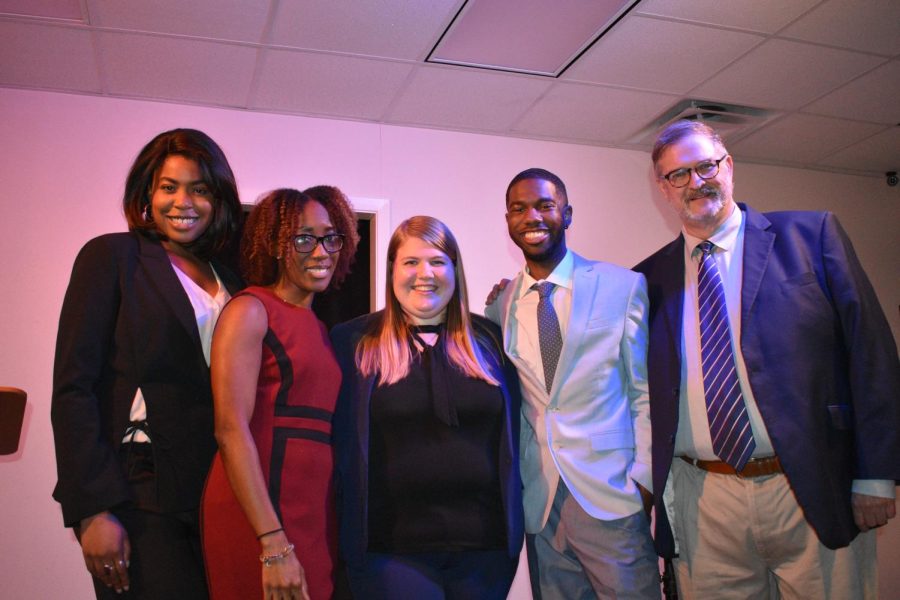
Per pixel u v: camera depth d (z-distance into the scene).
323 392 1.73
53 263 3.59
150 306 1.66
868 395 1.85
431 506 1.79
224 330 1.63
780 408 1.90
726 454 1.96
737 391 1.97
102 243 1.69
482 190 4.36
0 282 3.51
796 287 1.97
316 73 3.60
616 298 2.16
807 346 1.92
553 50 3.46
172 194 1.77
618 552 2.01
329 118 4.13
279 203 1.81
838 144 4.81
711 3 3.13
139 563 1.54
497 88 3.83
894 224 5.44
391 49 3.39
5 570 3.32
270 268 1.80
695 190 2.09
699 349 2.06
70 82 3.61
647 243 4.68
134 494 1.58
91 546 1.49
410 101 3.95
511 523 1.84
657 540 2.13
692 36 3.39
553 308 2.19
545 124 4.31
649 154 4.79
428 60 3.51
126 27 3.14
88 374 1.58
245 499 1.53
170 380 1.66
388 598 1.72
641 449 2.09
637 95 3.97
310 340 1.75
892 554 4.78
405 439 1.83
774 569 1.99
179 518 1.63
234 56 3.41
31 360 3.49
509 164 4.46
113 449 1.58
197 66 3.49
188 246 1.85
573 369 2.10
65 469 1.50
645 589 2.03
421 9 3.08
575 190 4.59
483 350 2.05
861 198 5.40
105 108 3.77
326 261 1.80
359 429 1.82
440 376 1.88
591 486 2.04
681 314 2.13
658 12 3.19
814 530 1.85
